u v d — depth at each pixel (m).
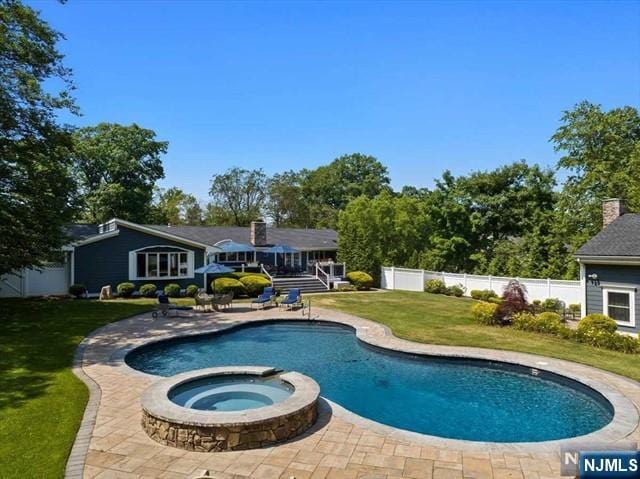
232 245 31.17
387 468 6.60
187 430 7.23
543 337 16.58
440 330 17.86
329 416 8.80
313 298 27.75
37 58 18.88
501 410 10.45
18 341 14.62
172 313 21.56
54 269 26.47
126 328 17.75
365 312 22.33
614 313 17.84
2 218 18.41
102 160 42.12
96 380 10.95
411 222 38.94
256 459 6.87
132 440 7.54
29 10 18.31
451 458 6.97
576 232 32.19
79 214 22.97
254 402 9.32
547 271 30.62
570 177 33.97
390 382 12.51
